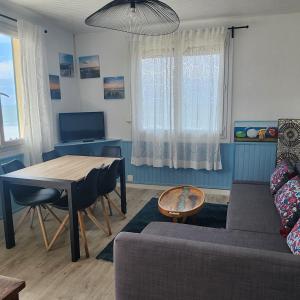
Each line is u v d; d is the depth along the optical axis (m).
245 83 3.91
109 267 2.35
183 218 2.90
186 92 3.99
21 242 2.78
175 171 4.35
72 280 2.18
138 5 1.80
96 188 2.71
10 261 2.45
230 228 2.16
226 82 3.94
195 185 4.30
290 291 1.30
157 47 4.00
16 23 3.41
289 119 3.68
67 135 4.31
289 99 3.80
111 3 1.80
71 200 2.38
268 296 1.34
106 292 2.04
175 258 1.45
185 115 4.05
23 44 3.38
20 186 2.83
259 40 3.77
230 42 3.85
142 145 4.36
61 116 4.23
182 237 1.99
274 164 3.91
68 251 2.61
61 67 4.31
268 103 3.87
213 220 3.26
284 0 3.17
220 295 1.42
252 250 1.39
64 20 3.86
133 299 1.58
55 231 3.01
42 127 3.76
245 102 3.94
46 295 2.01
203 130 4.02
